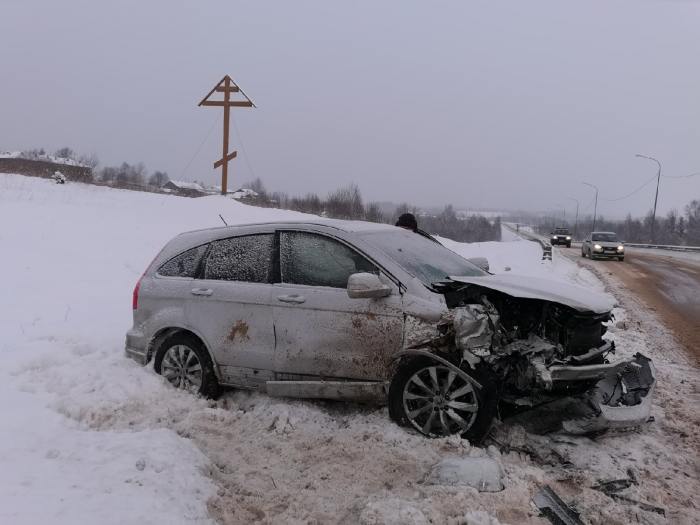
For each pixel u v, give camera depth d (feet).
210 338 17.43
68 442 13.53
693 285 60.54
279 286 16.67
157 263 19.40
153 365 18.81
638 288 55.67
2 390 17.04
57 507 10.30
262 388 16.99
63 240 43.42
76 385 17.69
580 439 15.16
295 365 16.20
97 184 96.89
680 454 14.58
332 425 15.67
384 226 18.61
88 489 11.12
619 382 15.92
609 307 15.38
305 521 11.21
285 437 15.01
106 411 15.94
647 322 35.01
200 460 13.24
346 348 15.56
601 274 70.59
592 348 15.11
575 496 12.28
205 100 83.92
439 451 13.82
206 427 15.48
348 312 15.53
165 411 16.30
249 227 18.08
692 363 24.70
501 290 14.97
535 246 111.04
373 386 15.26
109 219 56.44
